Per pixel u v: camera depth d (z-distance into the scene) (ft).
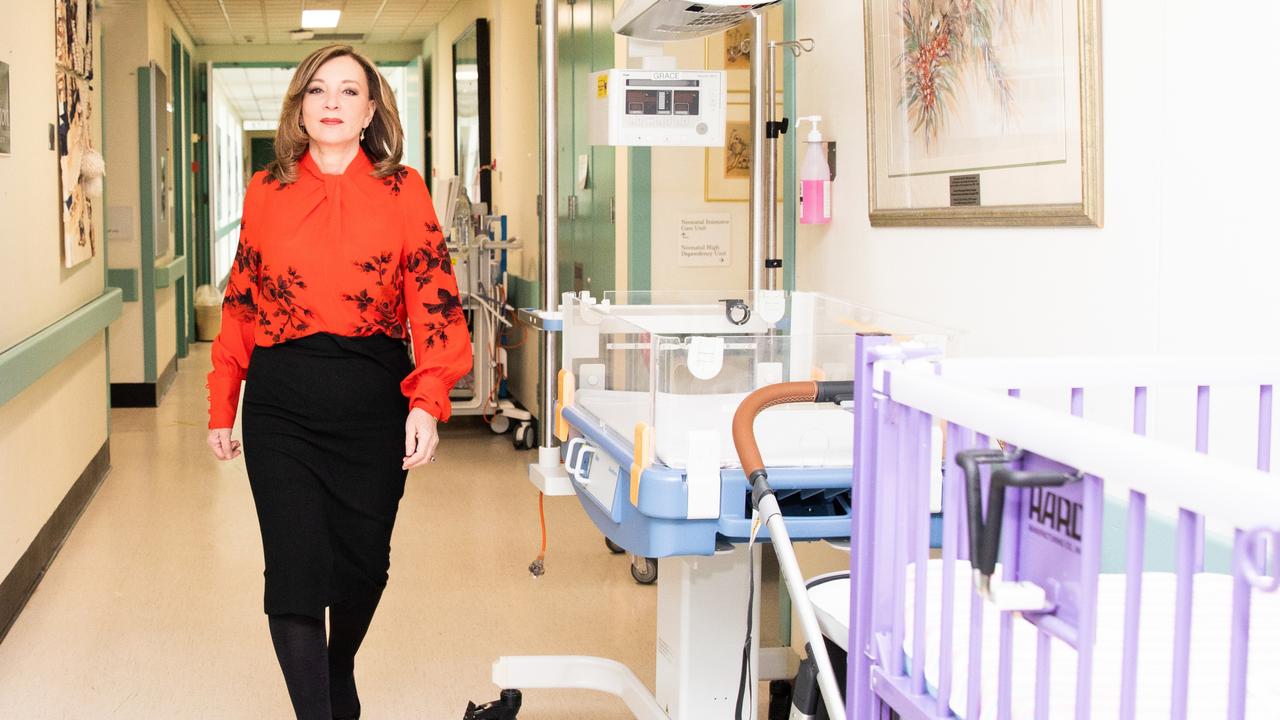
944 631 4.04
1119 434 3.08
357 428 7.80
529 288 21.91
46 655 10.68
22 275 12.28
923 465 4.18
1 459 11.26
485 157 27.09
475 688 10.06
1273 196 5.39
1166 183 6.11
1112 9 6.50
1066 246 7.00
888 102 9.13
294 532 7.50
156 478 17.92
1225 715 3.67
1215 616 4.43
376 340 7.91
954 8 8.05
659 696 8.15
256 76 47.55
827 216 10.26
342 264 7.67
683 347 6.34
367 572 8.13
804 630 5.04
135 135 24.61
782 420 6.62
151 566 13.42
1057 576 3.41
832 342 6.93
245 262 7.91
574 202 17.06
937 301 8.54
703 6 7.96
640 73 9.30
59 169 14.43
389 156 8.02
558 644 11.12
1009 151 7.45
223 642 11.05
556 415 8.53
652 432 6.28
